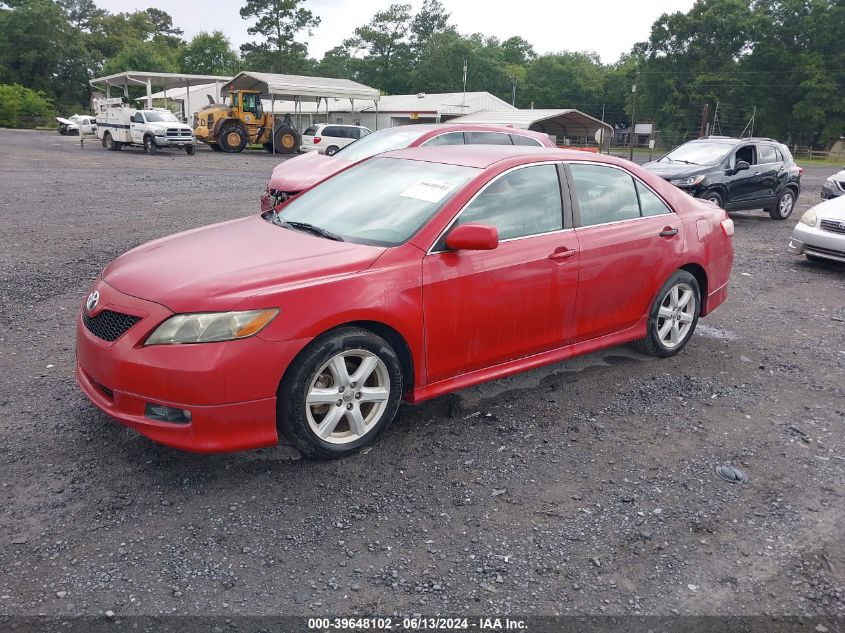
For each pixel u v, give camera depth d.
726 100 71.75
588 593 2.80
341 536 3.08
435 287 3.83
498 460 3.81
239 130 34.81
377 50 105.25
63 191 15.09
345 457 3.73
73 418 4.06
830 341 6.21
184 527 3.09
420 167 4.57
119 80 39.00
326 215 4.35
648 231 4.99
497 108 48.50
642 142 77.75
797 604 2.80
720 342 6.03
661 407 4.60
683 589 2.85
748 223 14.03
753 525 3.30
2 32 85.38
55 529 3.04
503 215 4.21
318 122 50.50
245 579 2.78
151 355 3.20
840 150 68.75
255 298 3.27
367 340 3.59
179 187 16.94
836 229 9.17
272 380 3.31
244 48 85.06
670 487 3.61
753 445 4.12
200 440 3.25
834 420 4.51
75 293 6.73
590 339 4.84
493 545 3.07
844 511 3.45
